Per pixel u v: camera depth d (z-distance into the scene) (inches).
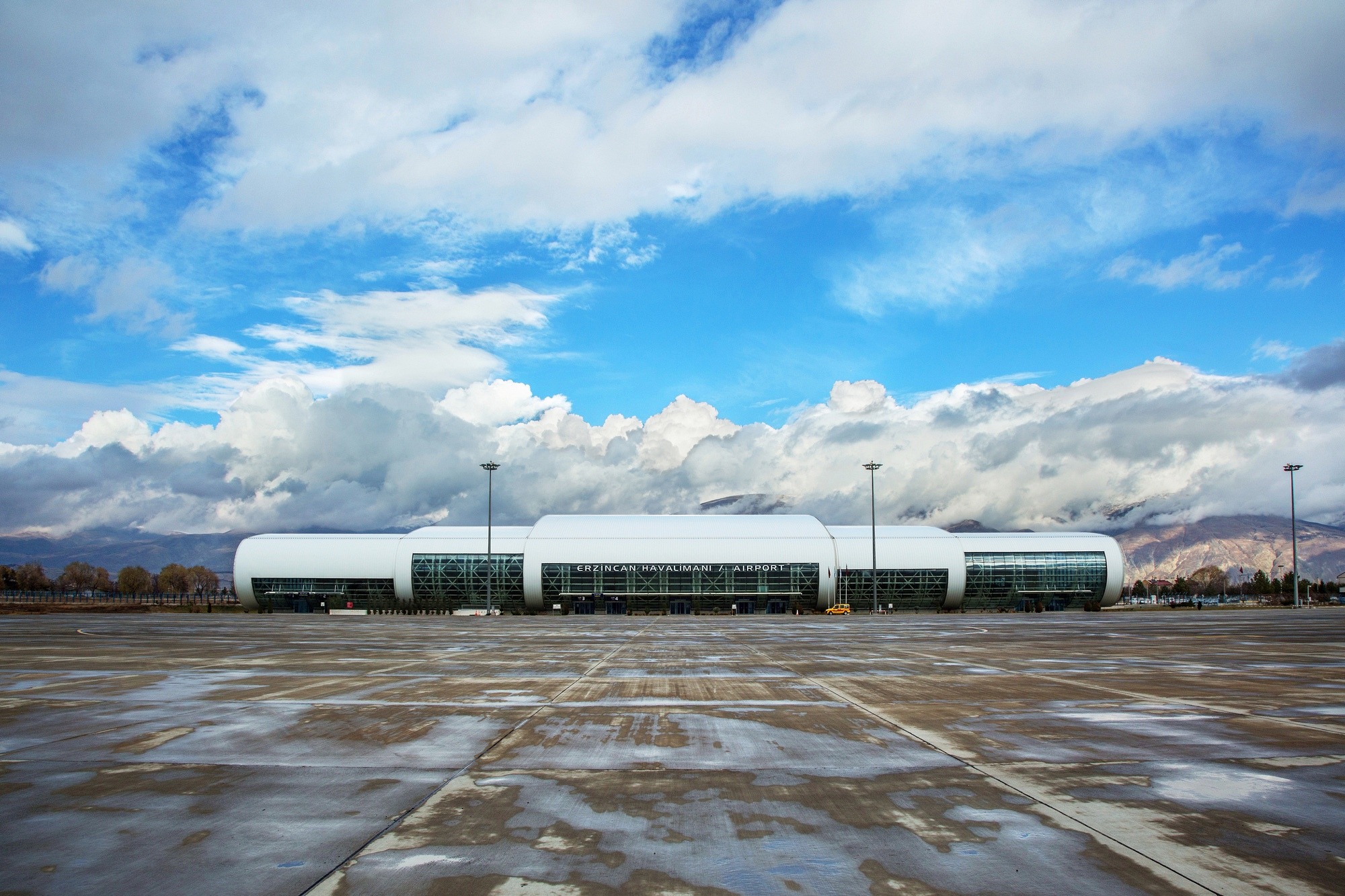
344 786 402.6
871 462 3956.7
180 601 6441.9
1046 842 314.0
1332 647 1296.8
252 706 660.7
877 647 1344.7
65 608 4591.5
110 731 553.0
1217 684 798.5
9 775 427.5
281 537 4434.1
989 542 4436.5
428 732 543.5
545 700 692.7
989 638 1620.3
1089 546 4414.4
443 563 4318.4
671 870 285.0
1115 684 800.3
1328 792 383.9
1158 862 291.6
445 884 272.1
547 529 4500.5
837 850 305.3
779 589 4291.3
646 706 655.8
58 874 283.6
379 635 1774.1
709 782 406.6
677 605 4399.6
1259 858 294.7
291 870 286.2
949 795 380.8
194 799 379.9
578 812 355.3
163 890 268.7
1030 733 535.8
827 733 538.0
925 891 264.7
